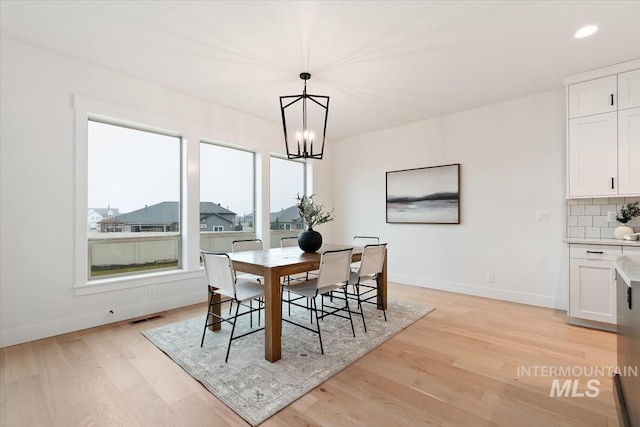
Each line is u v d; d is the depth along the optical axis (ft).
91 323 9.48
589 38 7.97
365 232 17.26
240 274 11.64
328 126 15.89
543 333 8.97
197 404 5.64
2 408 5.46
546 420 5.19
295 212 17.44
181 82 10.80
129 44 8.43
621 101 9.27
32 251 8.51
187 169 12.00
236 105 13.08
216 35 7.97
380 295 10.98
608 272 8.99
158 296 11.03
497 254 12.73
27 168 8.44
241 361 7.23
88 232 9.99
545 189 11.60
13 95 8.22
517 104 12.19
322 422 5.17
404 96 11.96
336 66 9.56
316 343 8.25
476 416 5.30
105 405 5.58
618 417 5.18
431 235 14.67
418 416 5.30
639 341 4.09
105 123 10.43
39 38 8.14
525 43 8.22
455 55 8.87
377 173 16.75
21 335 8.28
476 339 8.55
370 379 6.49
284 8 6.89
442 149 14.30
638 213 9.47
